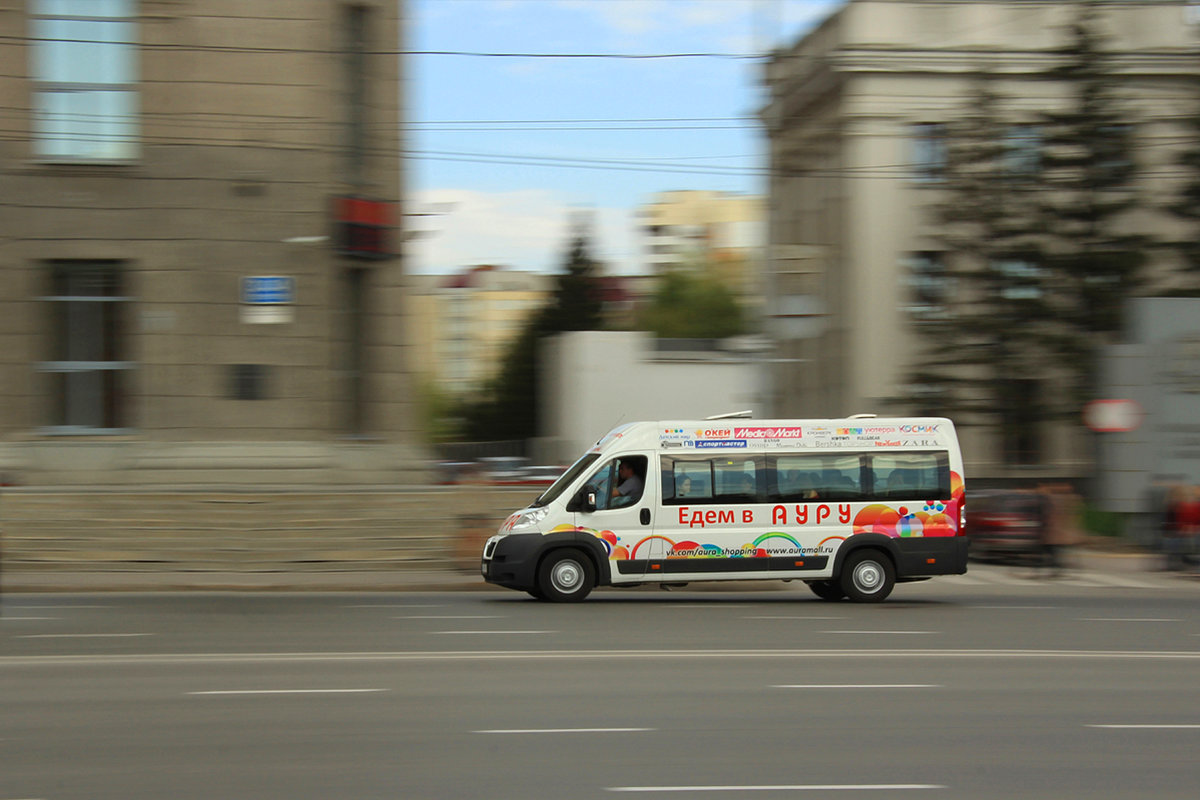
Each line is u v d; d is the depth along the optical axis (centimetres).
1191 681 1033
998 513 2336
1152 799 651
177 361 2059
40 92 2031
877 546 1709
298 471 2075
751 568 1681
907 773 693
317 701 879
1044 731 818
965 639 1285
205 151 2066
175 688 928
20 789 635
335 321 2125
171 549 2023
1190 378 2591
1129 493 2595
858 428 1731
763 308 2498
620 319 7588
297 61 2084
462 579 1980
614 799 626
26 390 2031
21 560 1983
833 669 1055
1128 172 2980
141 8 2048
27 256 2031
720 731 795
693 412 4647
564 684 957
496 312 14112
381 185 2186
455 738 762
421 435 2511
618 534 1662
